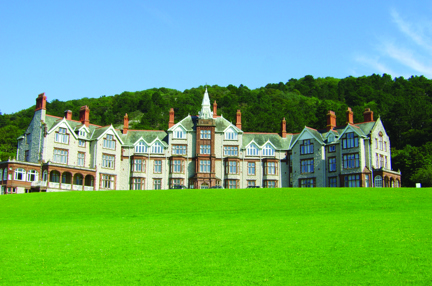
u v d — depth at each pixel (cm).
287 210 4984
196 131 9188
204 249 3256
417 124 12875
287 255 3050
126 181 8894
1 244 3500
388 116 13350
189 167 9088
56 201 5819
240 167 9188
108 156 8762
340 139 8512
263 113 14762
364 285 2497
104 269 2884
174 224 4262
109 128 8825
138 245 3416
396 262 2800
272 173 9231
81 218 4884
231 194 6050
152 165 9031
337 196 5656
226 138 9275
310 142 8931
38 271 2862
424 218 4053
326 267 2791
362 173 8069
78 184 8494
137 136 9319
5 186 7450
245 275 2720
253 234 3650
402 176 10294
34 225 4444
